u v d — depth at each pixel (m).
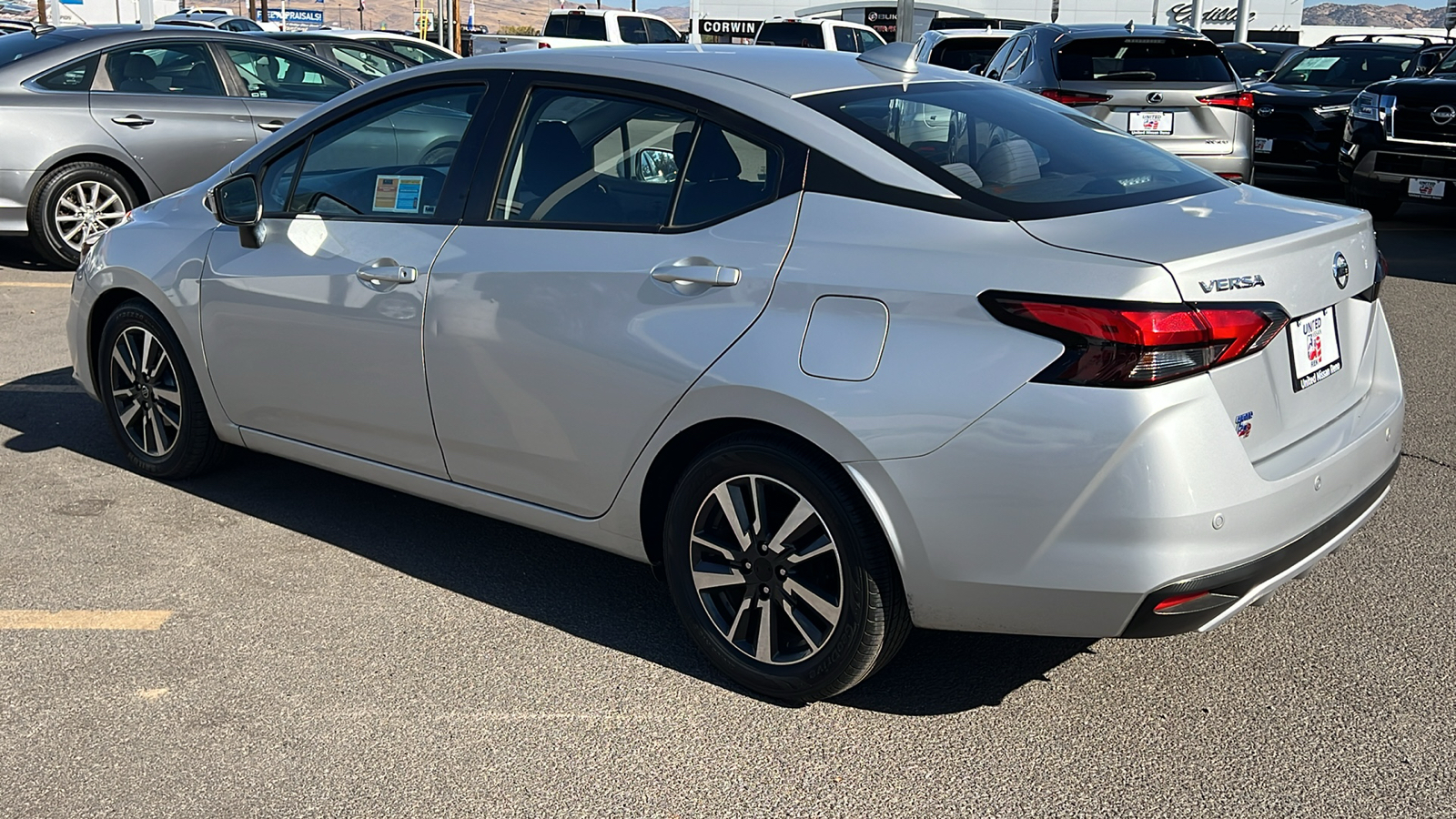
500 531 4.26
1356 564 3.97
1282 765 2.88
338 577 3.88
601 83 3.41
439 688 3.22
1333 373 3.07
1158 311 2.53
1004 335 2.66
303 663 3.34
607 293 3.19
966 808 2.73
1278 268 2.76
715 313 3.01
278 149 4.12
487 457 3.55
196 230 4.28
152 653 3.38
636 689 3.23
